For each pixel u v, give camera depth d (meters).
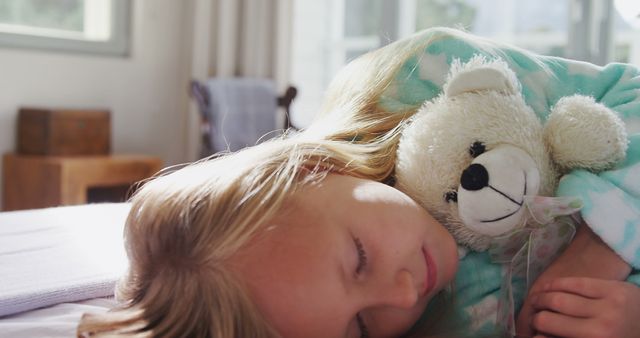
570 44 2.70
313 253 0.65
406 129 0.82
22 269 1.05
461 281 0.85
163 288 0.71
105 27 3.41
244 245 0.67
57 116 2.90
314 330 0.65
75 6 3.32
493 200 0.70
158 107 3.61
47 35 3.14
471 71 0.78
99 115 3.05
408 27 3.43
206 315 0.68
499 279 0.85
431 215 0.78
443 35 0.99
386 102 0.95
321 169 0.78
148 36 3.53
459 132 0.75
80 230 1.28
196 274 0.69
